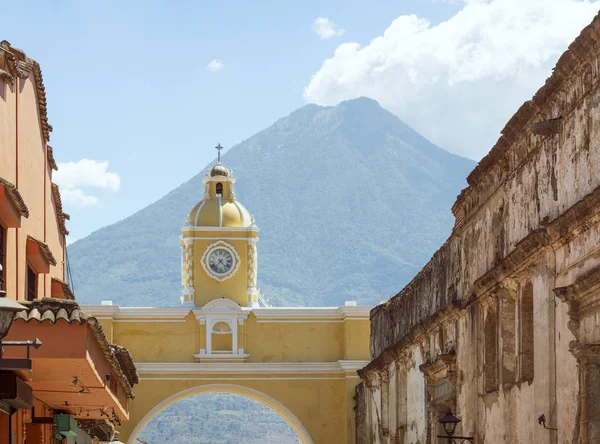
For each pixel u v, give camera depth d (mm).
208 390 42281
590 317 12844
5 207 15461
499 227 17641
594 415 12805
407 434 26406
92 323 14094
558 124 14281
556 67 13734
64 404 19609
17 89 17578
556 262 14227
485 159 17797
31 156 19078
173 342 42594
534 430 15031
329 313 43094
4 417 15977
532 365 15859
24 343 12305
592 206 12570
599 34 12430
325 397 42219
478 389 18719
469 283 19688
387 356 28312
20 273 17719
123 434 41531
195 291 44062
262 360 42781
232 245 44406
